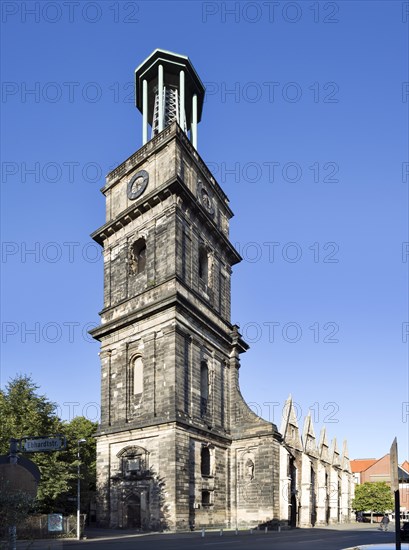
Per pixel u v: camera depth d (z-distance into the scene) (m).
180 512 46.38
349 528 68.62
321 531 56.41
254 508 54.91
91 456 70.25
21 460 27.77
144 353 53.22
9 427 52.81
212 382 57.00
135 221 59.31
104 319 59.16
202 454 53.03
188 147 60.00
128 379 54.19
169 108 67.88
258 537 43.50
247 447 57.22
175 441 47.53
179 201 55.62
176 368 49.97
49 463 53.44
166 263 54.06
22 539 38.06
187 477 48.31
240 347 63.16
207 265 61.59
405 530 46.69
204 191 63.16
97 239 63.56
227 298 64.81
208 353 57.41
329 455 97.31
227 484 56.38
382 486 115.00
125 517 49.72
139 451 50.00
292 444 70.38
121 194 62.91
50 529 39.91
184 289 53.69
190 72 68.88
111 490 51.62
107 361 56.97
